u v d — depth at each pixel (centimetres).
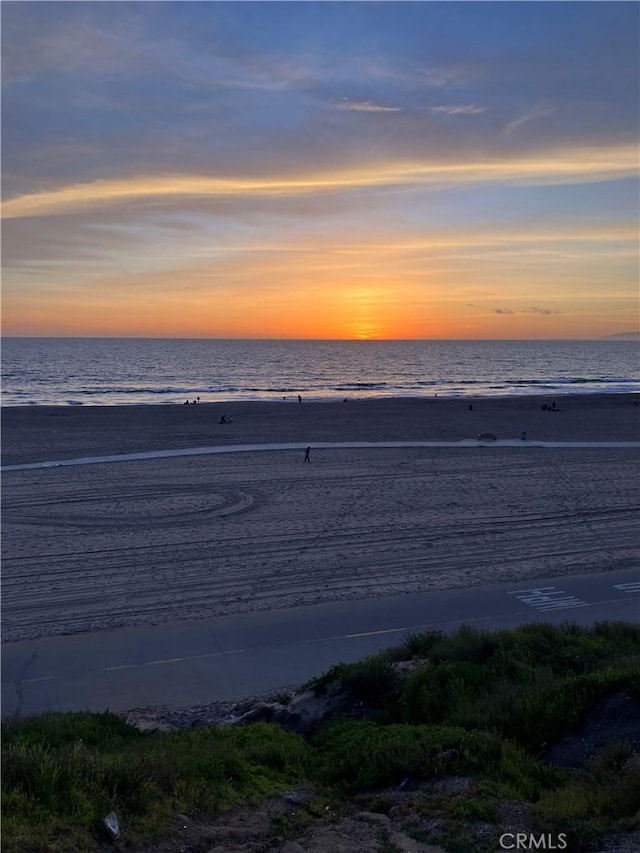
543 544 1962
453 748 761
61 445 3569
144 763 678
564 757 763
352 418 4872
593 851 535
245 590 1582
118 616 1422
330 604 1491
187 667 1195
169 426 4341
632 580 1652
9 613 1430
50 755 673
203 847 554
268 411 5281
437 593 1559
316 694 1030
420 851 545
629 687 845
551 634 1158
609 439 4034
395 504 2414
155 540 1970
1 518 2178
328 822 623
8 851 475
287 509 2331
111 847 525
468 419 4888
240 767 744
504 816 607
